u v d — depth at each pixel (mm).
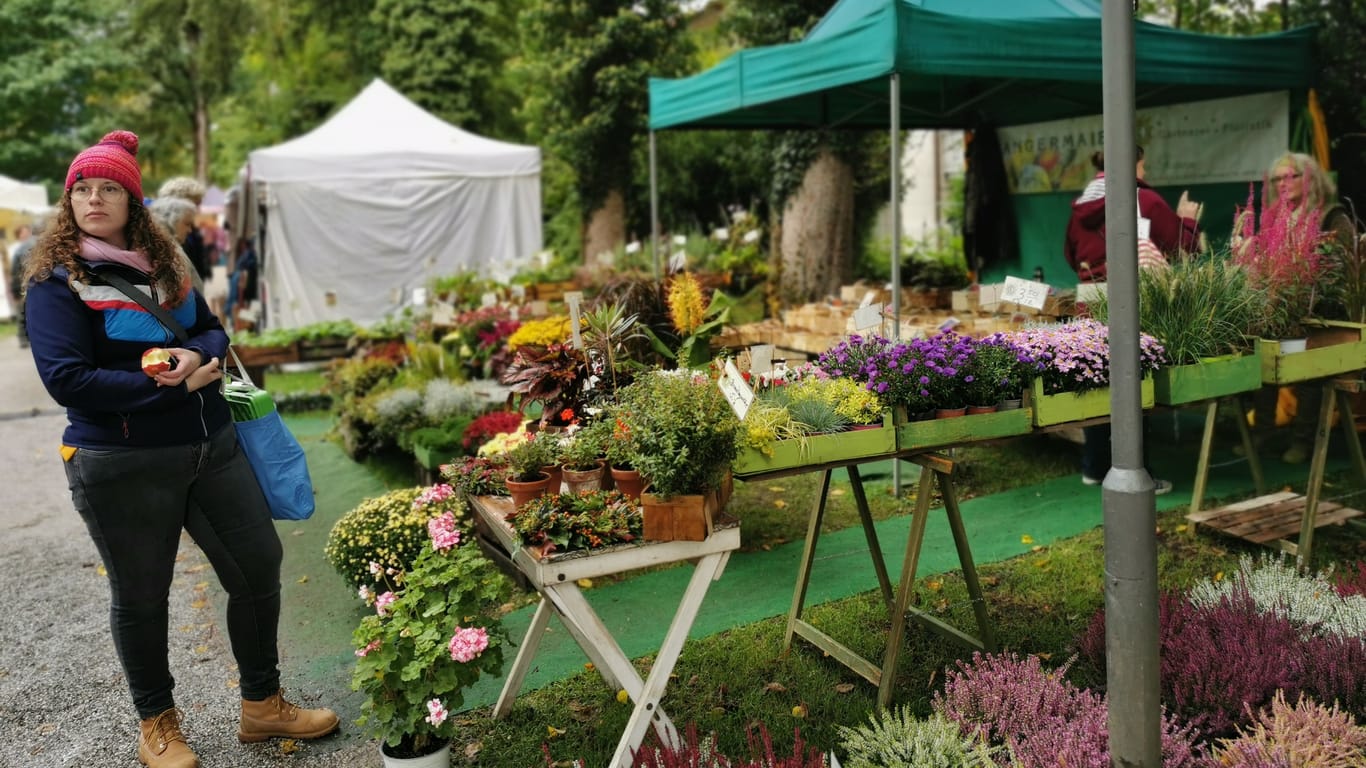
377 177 11672
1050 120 7918
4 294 17766
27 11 23750
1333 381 4109
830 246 9359
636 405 2754
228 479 2979
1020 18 4965
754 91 6047
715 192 15625
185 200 5730
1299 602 3193
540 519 2605
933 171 14016
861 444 3094
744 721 3160
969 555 3279
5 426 8875
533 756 3039
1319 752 2412
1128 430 2176
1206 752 2570
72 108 25172
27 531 5812
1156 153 7230
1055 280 8047
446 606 2842
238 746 3232
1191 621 3109
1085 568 4266
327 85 22922
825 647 3438
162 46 25562
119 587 2885
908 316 6328
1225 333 3949
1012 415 3324
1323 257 4453
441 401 6258
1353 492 5059
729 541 2684
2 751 3281
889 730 2621
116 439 2738
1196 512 4594
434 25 19188
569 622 3189
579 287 9695
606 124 14492
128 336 2760
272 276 11695
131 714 3518
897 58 4762
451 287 9852
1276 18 7172
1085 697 2672
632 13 14242
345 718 3395
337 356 9242
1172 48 5504
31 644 4172
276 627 3195
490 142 12844
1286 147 6293
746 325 7387
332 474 6758
